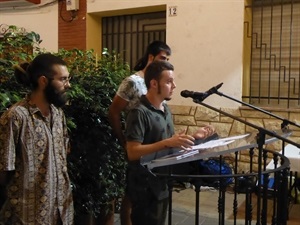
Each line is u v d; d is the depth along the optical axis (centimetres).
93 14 513
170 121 202
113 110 231
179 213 335
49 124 164
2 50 203
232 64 427
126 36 518
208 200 369
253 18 432
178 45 453
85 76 264
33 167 155
